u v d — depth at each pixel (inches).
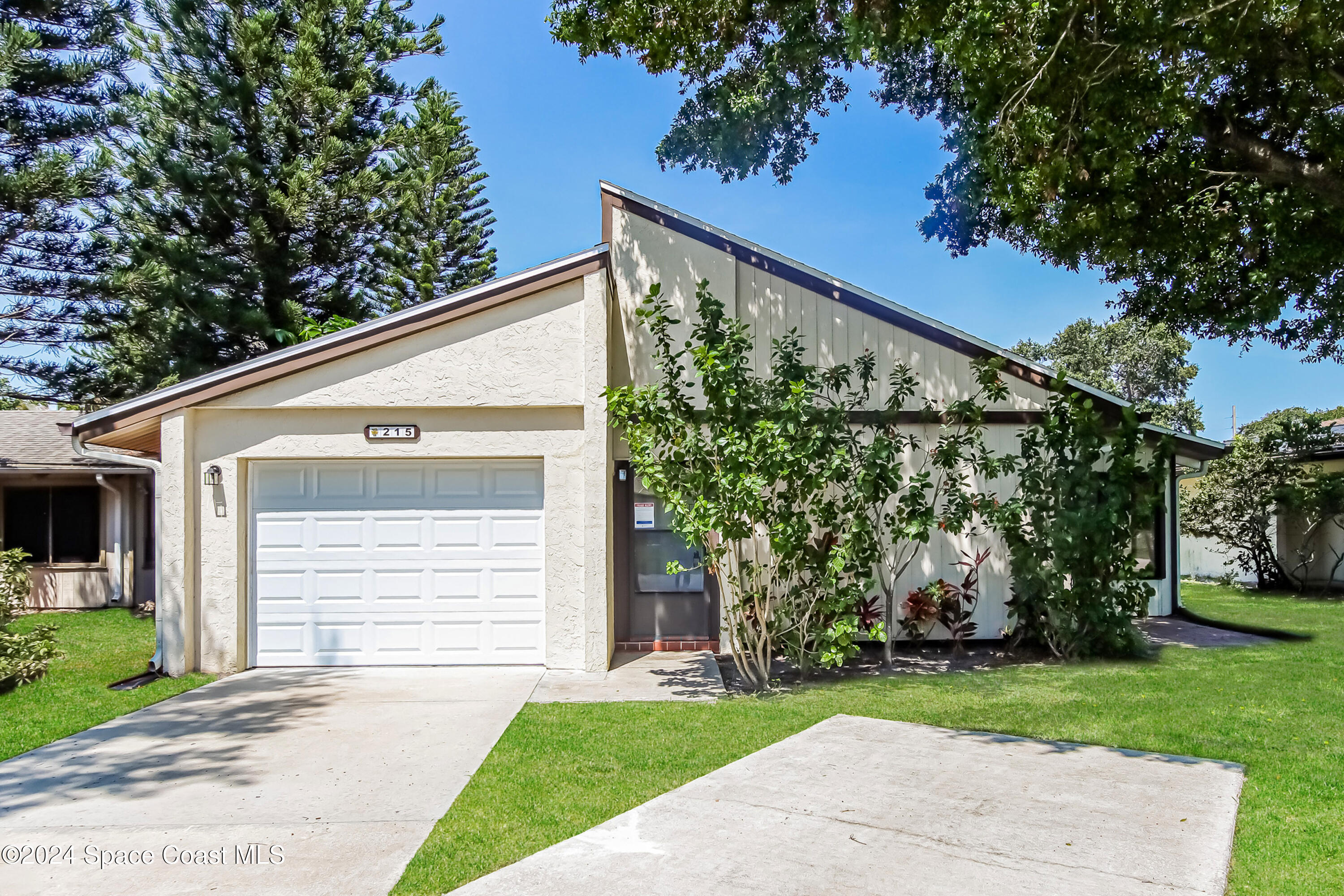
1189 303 438.0
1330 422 837.8
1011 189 362.6
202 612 346.3
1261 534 646.5
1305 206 374.0
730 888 144.6
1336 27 303.4
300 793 200.4
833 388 370.9
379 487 358.0
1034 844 161.9
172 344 808.3
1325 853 156.5
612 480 396.8
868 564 330.6
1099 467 420.2
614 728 255.6
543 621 355.9
